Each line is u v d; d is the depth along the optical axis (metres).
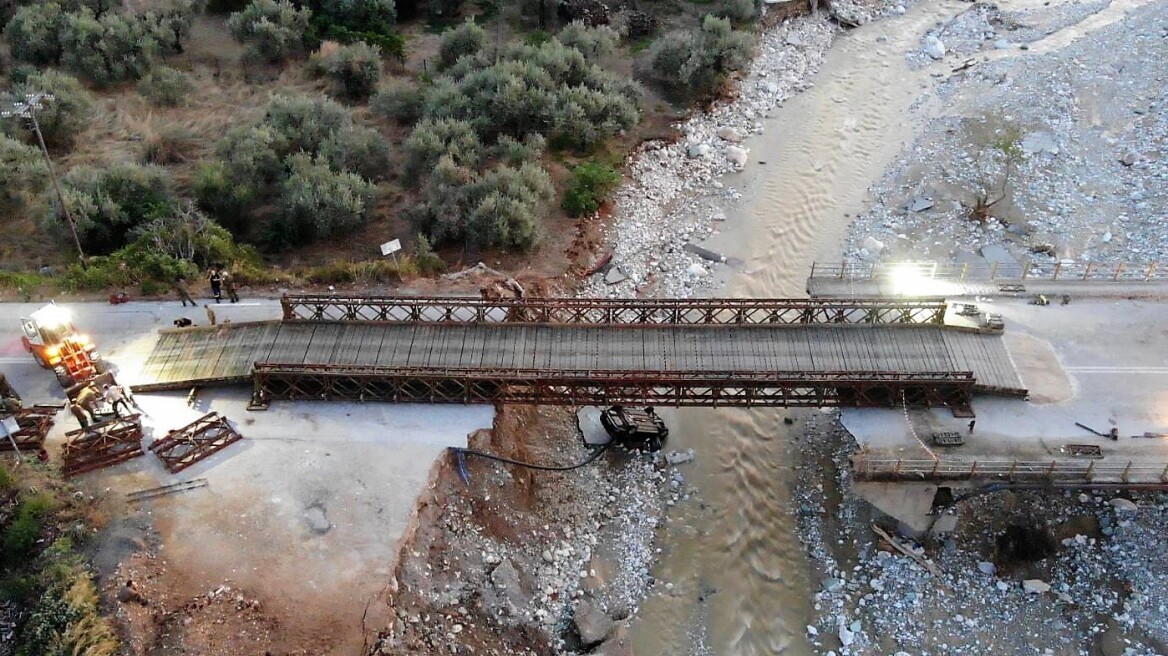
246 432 34.44
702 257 49.75
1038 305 40.81
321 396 35.97
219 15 72.00
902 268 46.94
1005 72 62.34
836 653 31.97
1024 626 32.12
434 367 35.34
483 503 34.22
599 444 39.12
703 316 42.84
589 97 56.72
